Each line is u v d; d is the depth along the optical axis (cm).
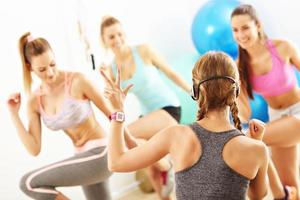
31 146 218
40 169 210
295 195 233
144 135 266
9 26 233
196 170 131
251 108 271
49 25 254
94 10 284
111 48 267
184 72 314
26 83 219
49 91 213
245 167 129
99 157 212
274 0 329
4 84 233
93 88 212
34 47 205
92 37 283
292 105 237
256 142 132
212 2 314
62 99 212
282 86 233
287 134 226
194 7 368
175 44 364
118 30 264
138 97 279
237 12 226
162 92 277
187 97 299
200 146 132
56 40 259
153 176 256
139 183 316
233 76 134
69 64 268
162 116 272
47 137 258
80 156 211
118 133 147
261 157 131
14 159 242
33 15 245
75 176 208
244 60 236
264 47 231
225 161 129
